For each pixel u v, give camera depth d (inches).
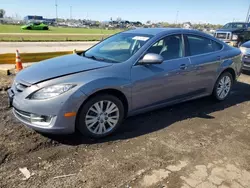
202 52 180.7
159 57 140.0
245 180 105.7
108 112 135.1
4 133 135.0
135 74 140.7
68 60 151.8
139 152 123.7
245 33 560.1
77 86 121.0
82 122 126.8
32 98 119.1
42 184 98.0
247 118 174.7
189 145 132.9
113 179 102.7
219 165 115.7
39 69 135.6
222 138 142.8
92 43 863.7
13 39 885.8
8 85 227.3
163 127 153.2
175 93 165.2
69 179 101.6
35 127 121.3
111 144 130.4
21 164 109.9
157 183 101.1
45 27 1780.3
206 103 201.6
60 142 129.6
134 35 167.2
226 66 194.9
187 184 101.2
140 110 150.9
